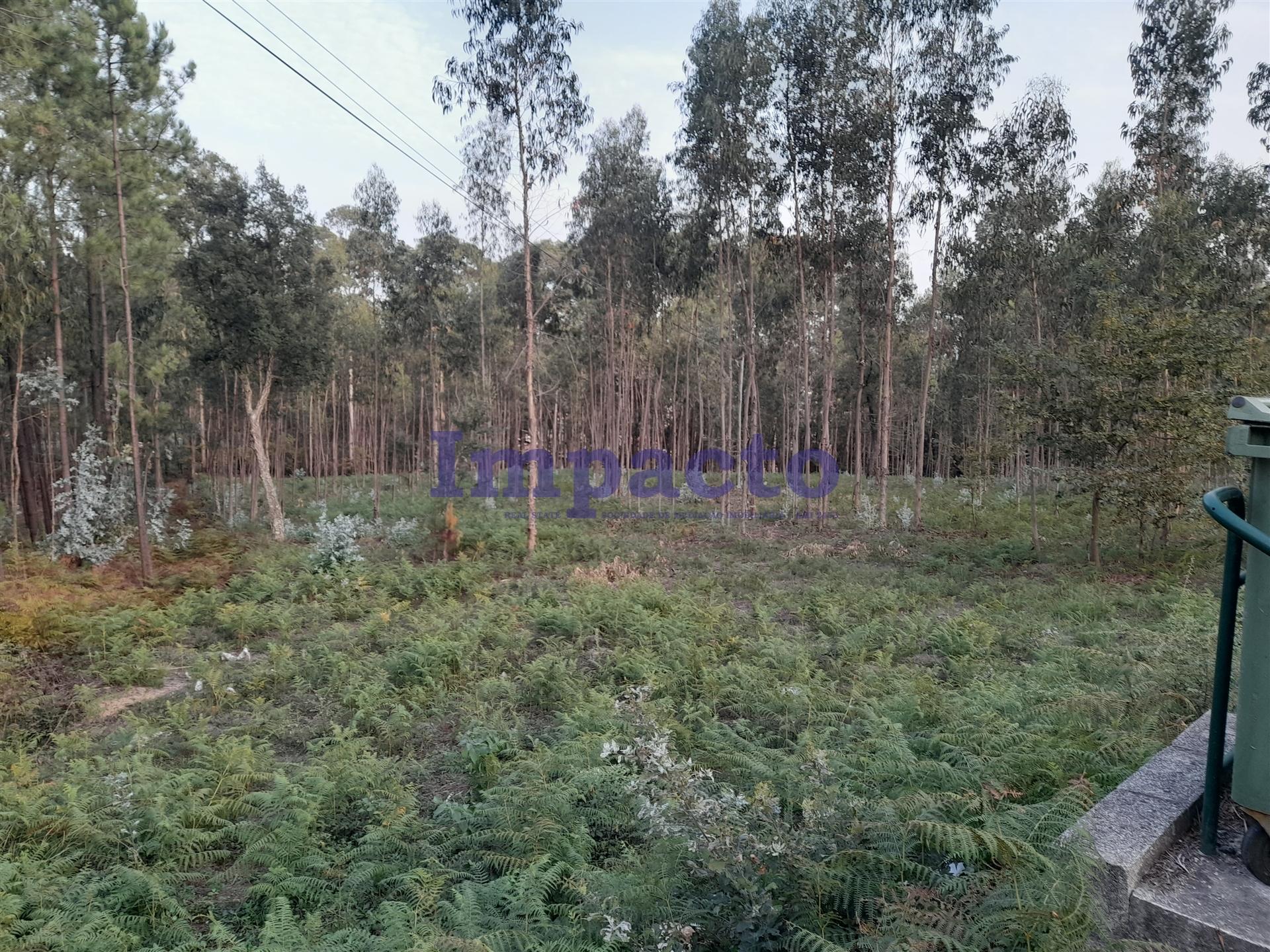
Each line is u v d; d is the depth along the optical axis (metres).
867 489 36.62
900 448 45.59
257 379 24.02
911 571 15.63
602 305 36.03
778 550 19.36
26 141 14.72
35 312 17.41
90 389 23.09
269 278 22.47
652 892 3.58
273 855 4.98
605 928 3.56
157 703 8.84
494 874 4.79
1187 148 23.48
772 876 3.21
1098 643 8.43
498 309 37.03
